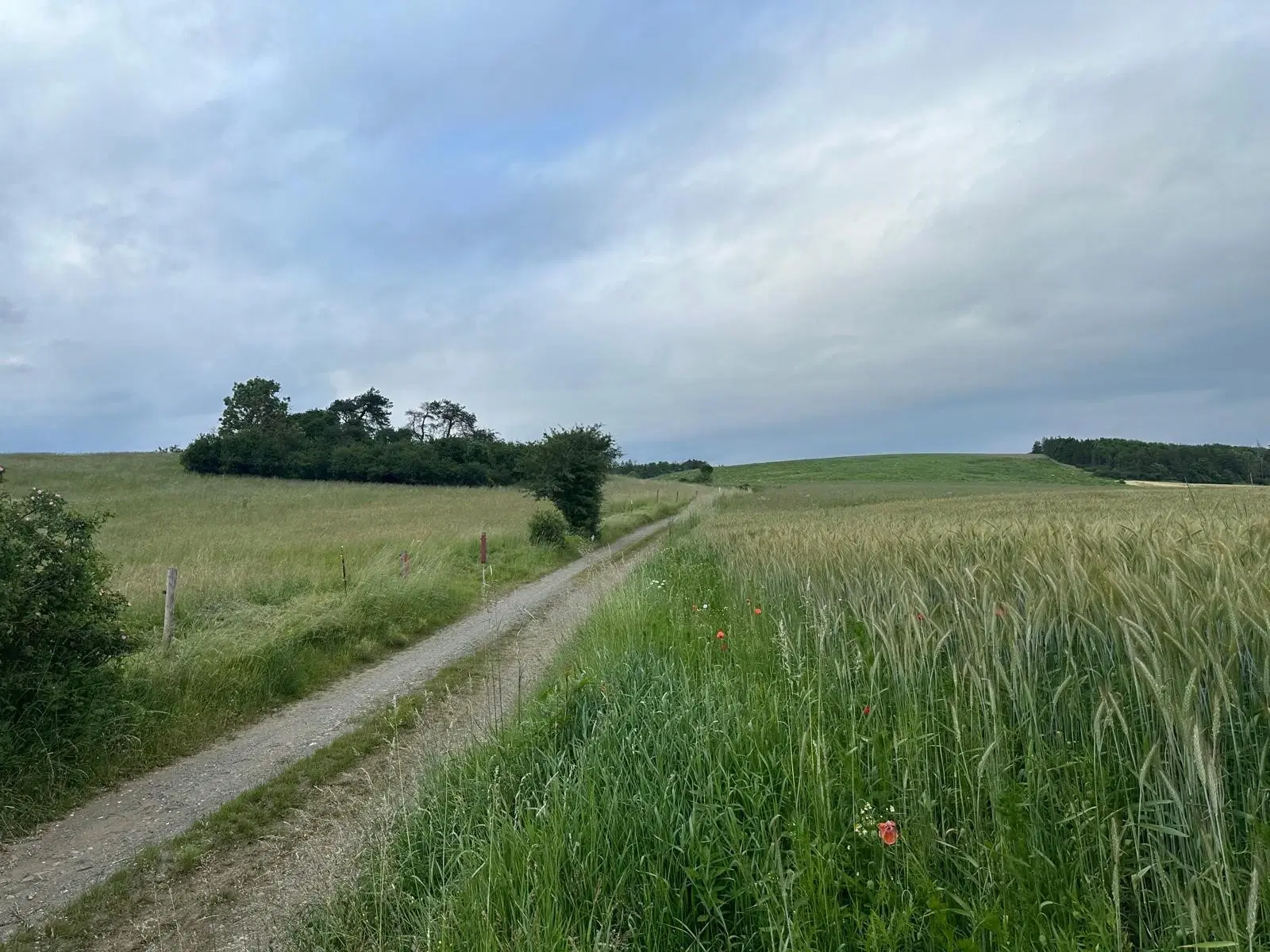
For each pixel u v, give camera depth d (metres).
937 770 3.32
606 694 5.33
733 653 5.97
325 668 9.80
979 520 10.09
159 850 4.85
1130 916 2.56
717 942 2.90
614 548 28.98
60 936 3.90
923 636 4.11
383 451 74.88
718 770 3.68
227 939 3.78
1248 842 2.41
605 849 3.36
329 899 3.71
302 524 30.23
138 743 6.54
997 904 2.44
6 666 6.02
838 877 2.79
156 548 20.12
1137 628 2.89
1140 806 2.64
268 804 5.54
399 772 5.54
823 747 3.30
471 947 2.88
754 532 15.24
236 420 89.12
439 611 13.88
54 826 5.31
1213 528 5.26
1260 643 3.09
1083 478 104.44
